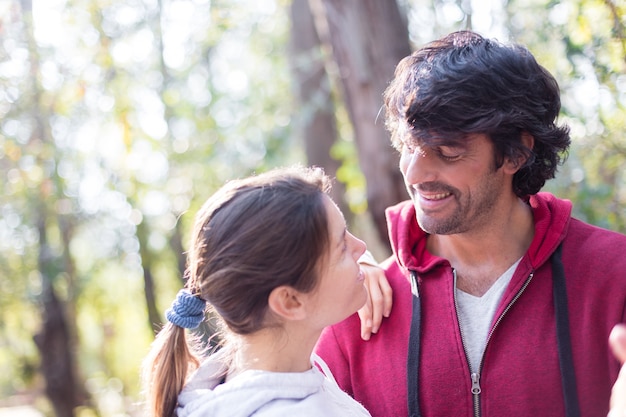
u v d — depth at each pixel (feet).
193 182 25.99
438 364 5.05
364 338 5.35
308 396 4.21
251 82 26.18
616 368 4.66
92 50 20.59
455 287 5.20
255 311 4.19
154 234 27.96
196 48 23.70
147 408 4.50
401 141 5.02
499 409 4.86
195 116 24.52
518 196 5.12
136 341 38.52
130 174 24.94
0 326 30.73
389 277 5.54
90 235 28.73
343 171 17.65
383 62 11.37
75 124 23.63
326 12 11.81
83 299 32.58
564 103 9.55
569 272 4.91
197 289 4.35
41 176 24.38
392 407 5.18
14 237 27.07
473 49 4.87
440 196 4.86
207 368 4.50
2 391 34.35
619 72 8.26
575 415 4.65
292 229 4.11
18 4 20.21
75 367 29.45
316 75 22.56
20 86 21.70
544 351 4.82
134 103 22.85
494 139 4.77
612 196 9.70
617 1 7.86
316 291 4.25
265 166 23.57
